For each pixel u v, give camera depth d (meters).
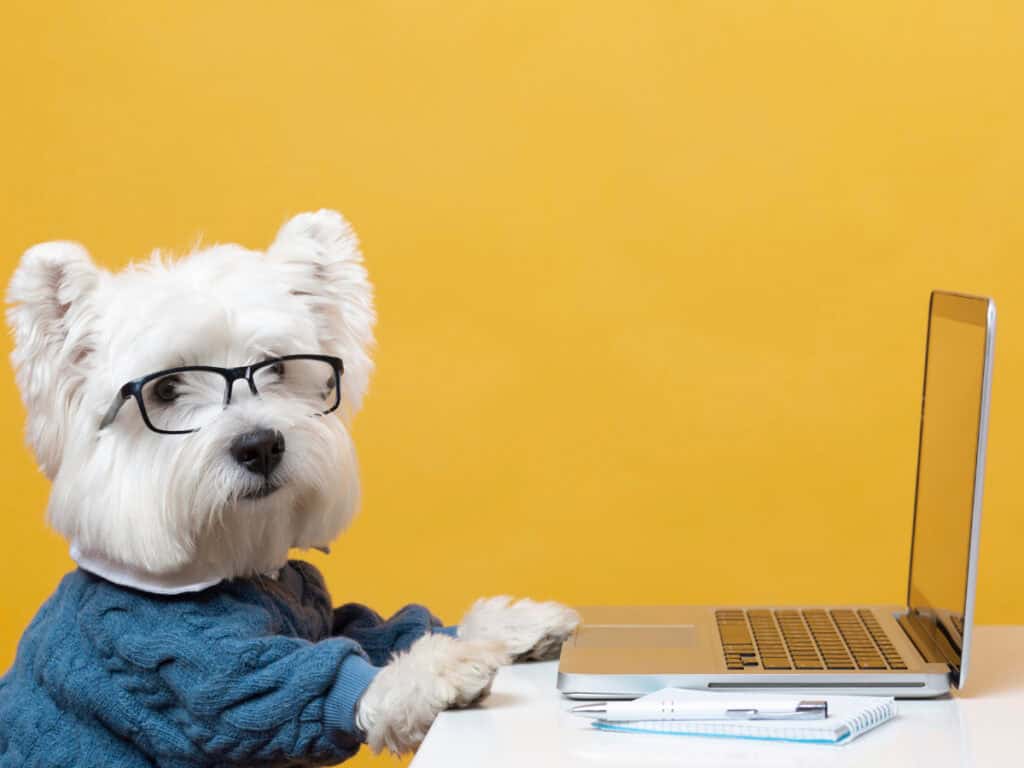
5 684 1.49
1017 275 2.54
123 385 1.40
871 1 2.54
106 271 1.53
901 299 2.56
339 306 1.60
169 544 1.39
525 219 2.62
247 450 1.39
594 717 1.14
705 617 1.44
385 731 1.21
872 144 2.55
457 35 2.62
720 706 1.07
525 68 2.61
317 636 1.53
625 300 2.61
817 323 2.58
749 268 2.59
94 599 1.39
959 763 0.97
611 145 2.60
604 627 1.40
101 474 1.41
